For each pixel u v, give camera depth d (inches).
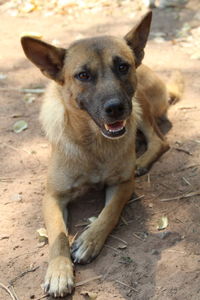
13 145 58.9
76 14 95.0
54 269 43.0
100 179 50.4
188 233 46.9
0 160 56.8
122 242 46.4
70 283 42.3
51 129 49.9
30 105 65.6
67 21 92.1
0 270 44.8
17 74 73.1
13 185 53.5
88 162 49.0
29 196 52.1
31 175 54.7
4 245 46.9
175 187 52.1
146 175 53.9
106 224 46.5
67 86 47.7
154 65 73.1
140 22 48.9
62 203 49.9
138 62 50.1
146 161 54.7
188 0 95.3
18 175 54.8
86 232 45.9
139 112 52.5
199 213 48.9
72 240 47.1
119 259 44.9
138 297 41.9
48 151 57.9
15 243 47.1
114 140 48.3
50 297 42.4
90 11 95.8
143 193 51.7
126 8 95.7
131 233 47.3
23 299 42.4
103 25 88.7
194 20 87.0
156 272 43.6
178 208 49.6
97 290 42.6
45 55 47.8
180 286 42.4
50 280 42.5
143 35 49.8
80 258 44.4
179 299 41.5
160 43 79.4
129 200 50.9
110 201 48.7
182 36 81.0
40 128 61.4
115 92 45.0
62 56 47.9
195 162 54.9
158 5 95.3
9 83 70.8
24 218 49.6
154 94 59.6
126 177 50.3
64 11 96.1
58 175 49.3
